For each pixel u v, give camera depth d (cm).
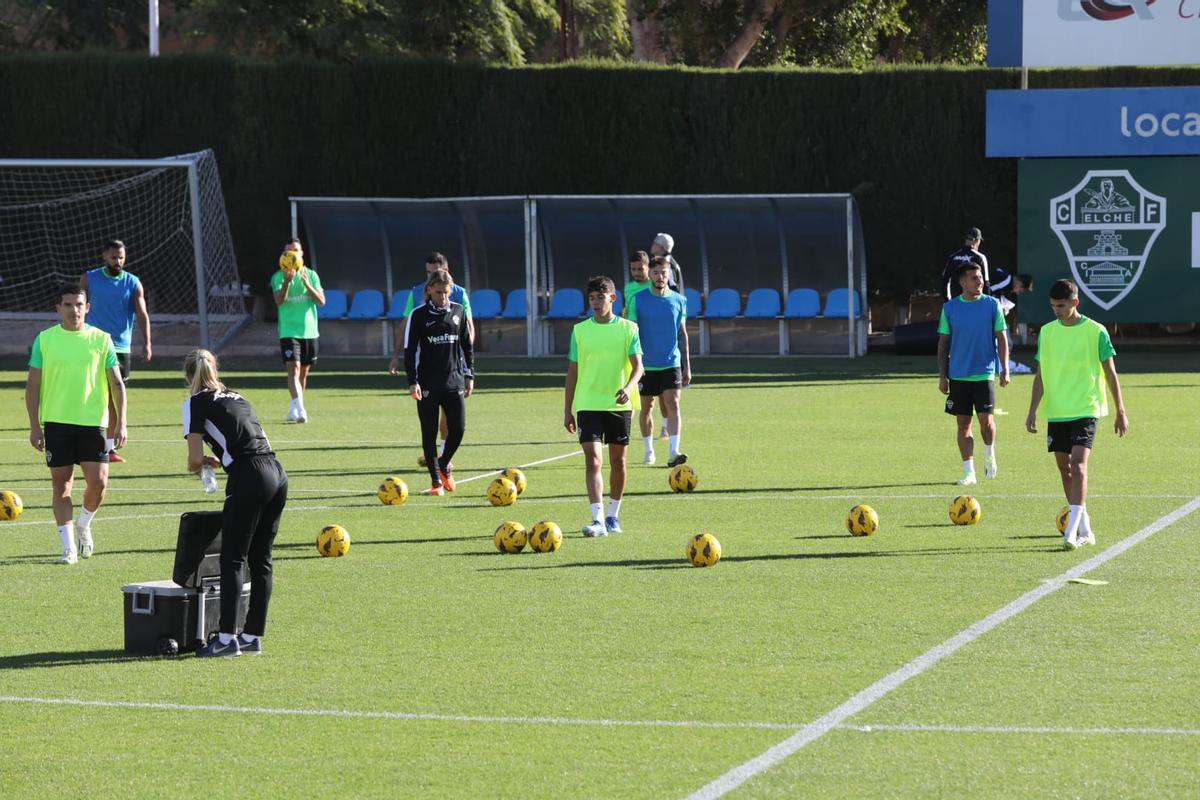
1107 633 1759
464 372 2970
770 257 6769
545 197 6581
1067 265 6450
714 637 1770
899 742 1361
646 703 1501
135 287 3634
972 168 6925
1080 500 2306
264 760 1345
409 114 7169
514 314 6844
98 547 2427
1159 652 1669
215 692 1568
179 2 10394
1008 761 1303
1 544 2461
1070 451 2333
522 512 2738
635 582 2103
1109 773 1270
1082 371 2308
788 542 2398
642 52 9469
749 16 8788
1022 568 2158
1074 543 2294
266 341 7100
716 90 7031
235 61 7181
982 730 1393
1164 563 2180
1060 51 6322
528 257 6638
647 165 7081
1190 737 1366
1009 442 3653
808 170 7006
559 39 11150
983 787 1240
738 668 1628
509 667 1650
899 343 6594
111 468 3347
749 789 1242
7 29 10725
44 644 1786
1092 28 6291
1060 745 1346
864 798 1218
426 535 2506
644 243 6850
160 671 1659
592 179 7119
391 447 3684
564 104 7106
